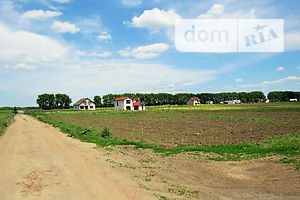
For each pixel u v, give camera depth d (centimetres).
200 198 660
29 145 1541
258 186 736
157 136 1895
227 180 817
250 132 1923
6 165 1016
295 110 4534
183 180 825
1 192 700
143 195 678
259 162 1005
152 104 14125
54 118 4559
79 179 826
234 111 4978
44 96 13362
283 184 727
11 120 4238
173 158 1152
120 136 1955
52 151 1339
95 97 13688
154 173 909
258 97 15938
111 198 655
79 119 4156
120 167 993
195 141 1614
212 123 2723
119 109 8044
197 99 12875
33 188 735
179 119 3441
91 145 1551
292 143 1248
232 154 1195
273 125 2303
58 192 700
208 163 1041
